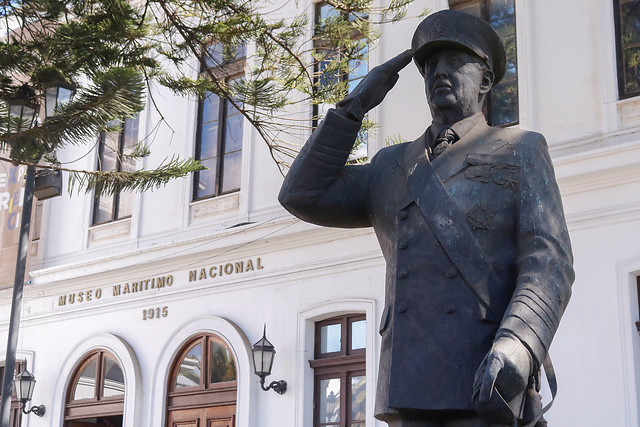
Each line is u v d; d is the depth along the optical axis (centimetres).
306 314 1391
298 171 315
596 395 1084
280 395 1386
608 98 1177
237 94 904
